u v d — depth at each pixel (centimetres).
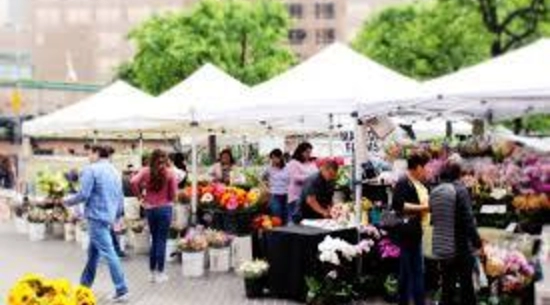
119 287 1131
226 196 1459
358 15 11062
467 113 1659
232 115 1383
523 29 3503
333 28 11138
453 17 3666
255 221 1301
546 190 1090
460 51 3941
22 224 2064
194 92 1598
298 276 1122
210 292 1207
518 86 952
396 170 1294
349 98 1177
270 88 1305
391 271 1152
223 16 5112
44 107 8856
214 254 1392
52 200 1939
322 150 2750
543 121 3844
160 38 5200
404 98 1102
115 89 1955
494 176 1144
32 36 10369
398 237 1020
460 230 964
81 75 10238
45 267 1455
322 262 1108
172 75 5162
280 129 2127
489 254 1006
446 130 2114
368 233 1155
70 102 9138
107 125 1767
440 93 1019
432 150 1495
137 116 1648
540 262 970
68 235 1855
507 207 1095
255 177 1894
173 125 1650
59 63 10344
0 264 1487
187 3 9956
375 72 1273
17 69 10250
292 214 1450
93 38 10269
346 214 1177
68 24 10331
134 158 2483
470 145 1411
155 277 1288
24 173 2561
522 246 1033
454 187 966
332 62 1298
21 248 1714
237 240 1395
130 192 1620
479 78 1012
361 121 1198
